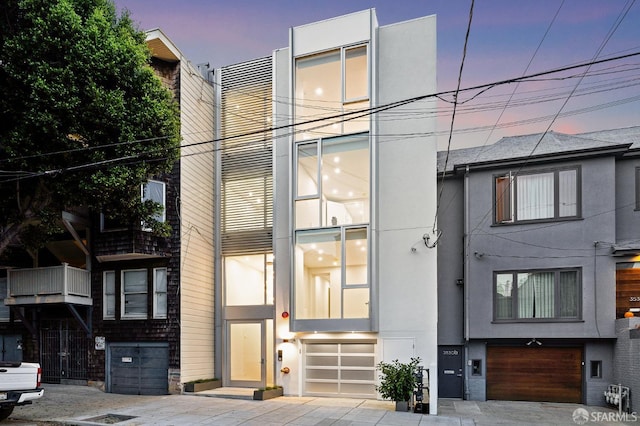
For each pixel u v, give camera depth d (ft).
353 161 43.55
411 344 41.14
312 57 45.93
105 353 47.14
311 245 43.86
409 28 44.68
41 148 34.22
